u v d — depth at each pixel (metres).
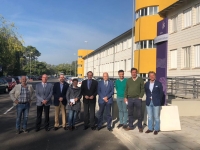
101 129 8.59
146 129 8.21
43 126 8.97
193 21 18.25
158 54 9.70
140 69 26.56
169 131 7.91
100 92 8.37
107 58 49.44
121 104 8.56
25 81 7.84
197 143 6.50
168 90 15.99
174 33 21.06
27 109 7.94
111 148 6.41
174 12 21.17
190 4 18.61
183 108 10.80
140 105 7.89
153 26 25.09
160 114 7.93
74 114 8.45
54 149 6.23
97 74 60.12
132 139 6.93
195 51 18.17
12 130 8.27
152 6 25.30
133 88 7.87
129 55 35.03
